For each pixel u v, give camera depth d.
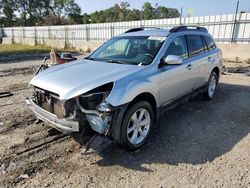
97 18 62.84
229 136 4.39
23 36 35.38
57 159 3.62
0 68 12.23
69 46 26.97
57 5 71.19
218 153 3.82
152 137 4.32
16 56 18.44
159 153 3.81
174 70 4.47
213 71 6.30
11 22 66.06
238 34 14.32
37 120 4.77
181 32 5.04
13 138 4.23
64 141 4.12
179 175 3.28
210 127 4.75
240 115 5.39
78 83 3.44
